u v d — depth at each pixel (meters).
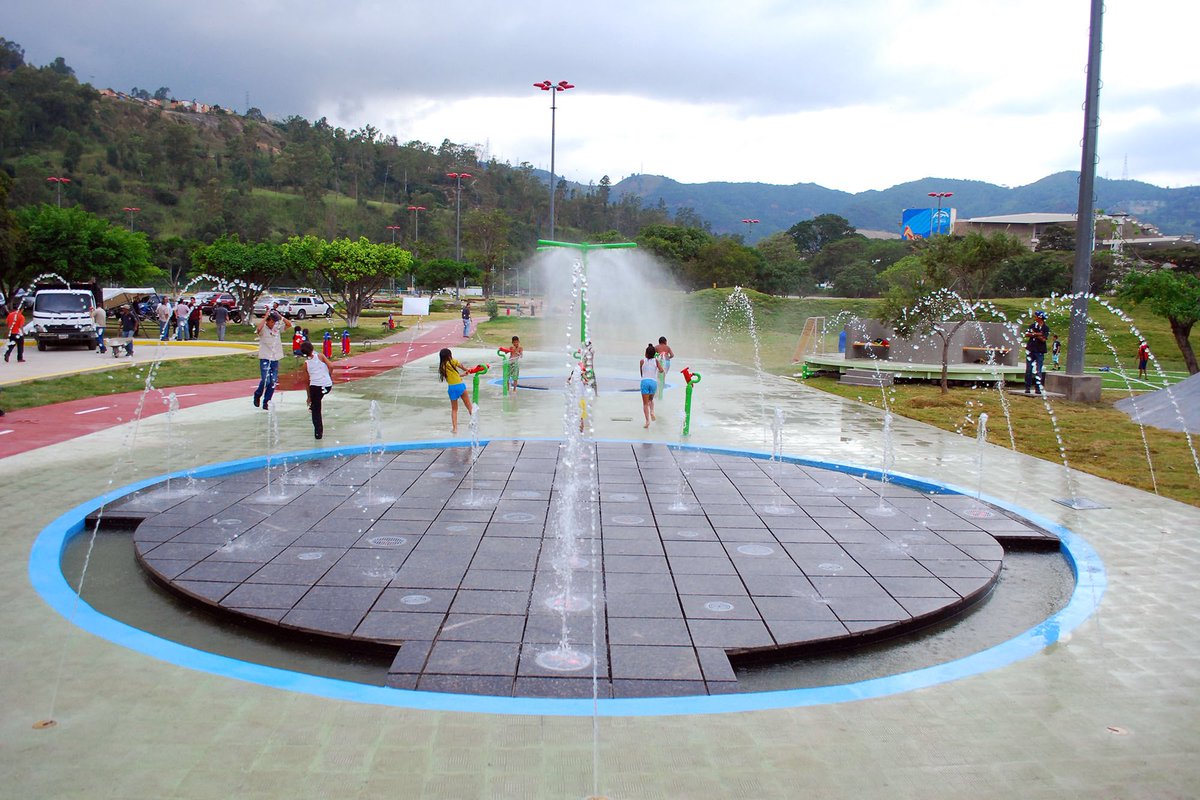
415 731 3.79
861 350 22.92
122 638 4.76
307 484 8.54
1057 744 3.84
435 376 20.06
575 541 6.75
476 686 4.25
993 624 5.61
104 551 6.63
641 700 4.11
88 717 3.88
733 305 43.72
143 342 27.52
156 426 12.03
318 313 44.69
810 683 4.67
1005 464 10.72
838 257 76.56
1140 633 5.23
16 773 3.40
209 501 7.80
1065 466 10.61
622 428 12.66
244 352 25.27
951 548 6.84
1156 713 4.17
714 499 8.27
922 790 3.42
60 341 23.52
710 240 59.09
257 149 114.56
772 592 5.70
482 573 5.92
